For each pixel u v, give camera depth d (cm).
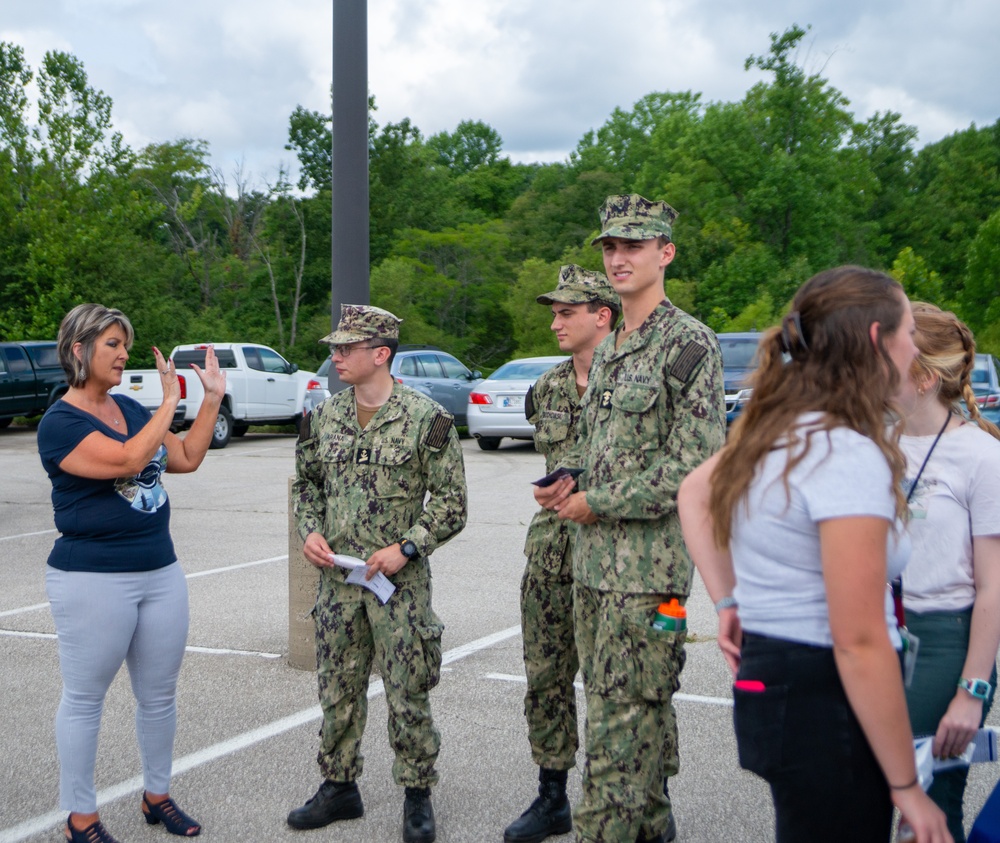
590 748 281
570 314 354
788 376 179
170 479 1370
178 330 3203
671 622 274
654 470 271
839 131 4494
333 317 506
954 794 254
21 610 653
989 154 6175
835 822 171
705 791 373
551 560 336
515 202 5225
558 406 367
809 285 181
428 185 4953
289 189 4541
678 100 6575
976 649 244
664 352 281
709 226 4359
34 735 432
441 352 1970
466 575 753
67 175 3041
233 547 878
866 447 167
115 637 316
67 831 324
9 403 2119
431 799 369
